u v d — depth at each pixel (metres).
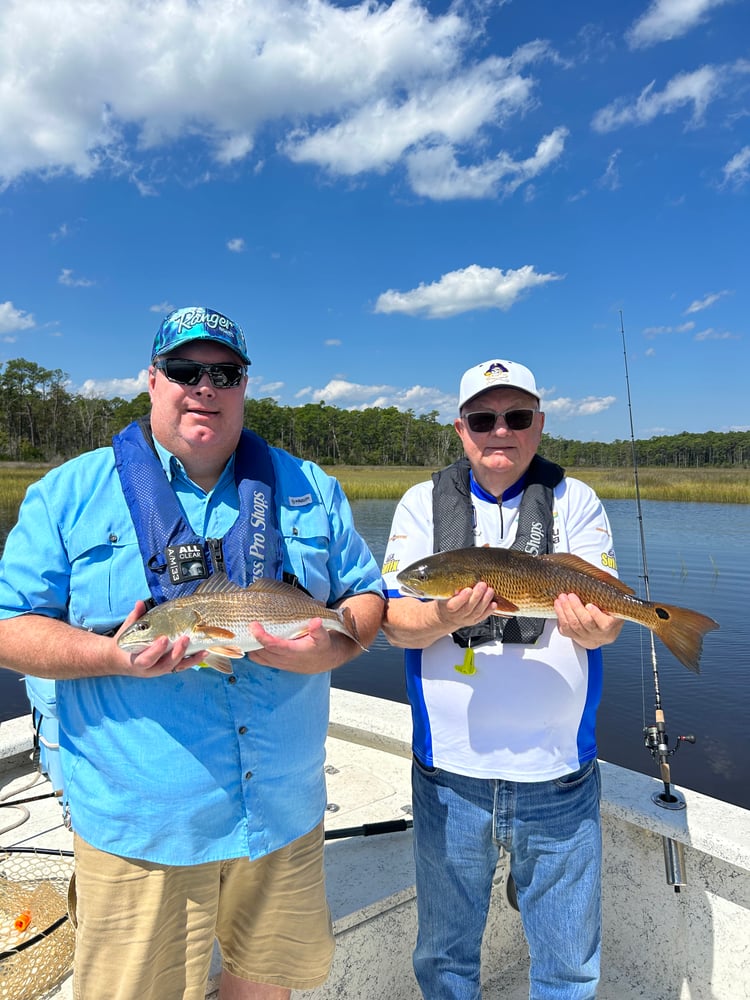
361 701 4.68
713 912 2.75
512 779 2.34
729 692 8.03
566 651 2.42
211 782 1.99
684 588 13.58
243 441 2.42
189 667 1.95
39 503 2.12
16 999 2.27
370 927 2.70
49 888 2.80
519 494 2.78
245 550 2.22
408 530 2.82
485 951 3.02
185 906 2.01
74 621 2.11
